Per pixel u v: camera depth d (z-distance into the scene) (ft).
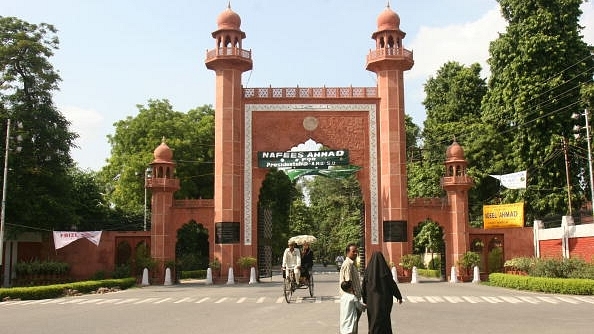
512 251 80.48
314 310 39.22
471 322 32.86
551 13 89.86
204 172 116.16
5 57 78.33
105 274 78.07
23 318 37.55
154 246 79.56
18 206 76.59
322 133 84.07
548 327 30.71
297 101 84.48
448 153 82.79
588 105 84.89
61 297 57.26
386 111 82.79
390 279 24.26
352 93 84.64
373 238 82.02
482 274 79.51
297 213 201.67
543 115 87.61
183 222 81.66
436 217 81.41
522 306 41.91
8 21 80.38
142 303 47.34
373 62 83.51
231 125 82.23
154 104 117.80
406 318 34.78
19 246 81.51
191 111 126.82
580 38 90.79
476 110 111.75
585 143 86.22
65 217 81.00
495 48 95.35
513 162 92.79
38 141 79.66
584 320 33.58
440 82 116.88
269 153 83.15
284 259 46.39
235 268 79.66
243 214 82.23
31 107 79.61
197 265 111.04
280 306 42.50
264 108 84.28
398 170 81.30
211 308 41.88
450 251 80.74
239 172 82.58
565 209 86.07
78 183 101.09
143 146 112.98
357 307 26.03
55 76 81.97
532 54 89.51
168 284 76.74
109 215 107.96
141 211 114.01
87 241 81.10
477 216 102.94
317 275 111.75
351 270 26.68
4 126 76.69
